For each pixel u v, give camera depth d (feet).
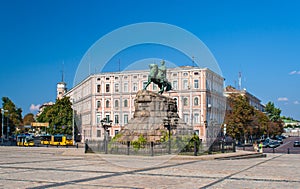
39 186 45.16
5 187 44.24
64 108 271.08
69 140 220.43
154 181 50.08
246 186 46.39
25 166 72.43
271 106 511.81
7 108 372.17
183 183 48.44
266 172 63.62
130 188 43.91
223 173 61.16
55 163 79.46
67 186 45.27
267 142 226.17
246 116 239.30
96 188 43.73
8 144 240.94
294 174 60.75
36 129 361.51
